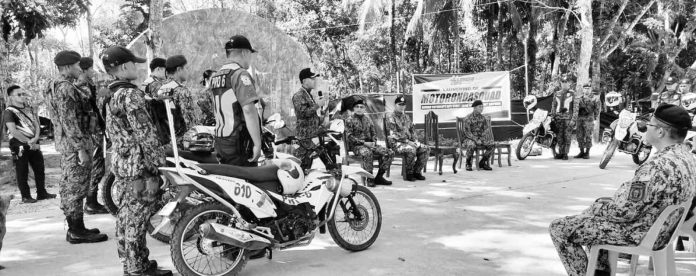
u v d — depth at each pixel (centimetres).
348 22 2439
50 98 511
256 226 413
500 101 1316
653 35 2355
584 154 1172
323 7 2425
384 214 629
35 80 3098
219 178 395
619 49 2473
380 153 831
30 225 591
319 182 460
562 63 2375
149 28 882
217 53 1116
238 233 395
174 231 388
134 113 388
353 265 445
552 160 1146
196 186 384
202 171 389
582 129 1159
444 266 441
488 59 2139
